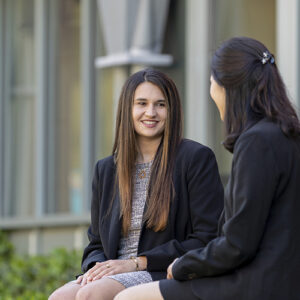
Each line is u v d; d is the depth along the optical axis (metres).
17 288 17.45
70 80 19.86
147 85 8.22
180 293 6.62
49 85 20.08
